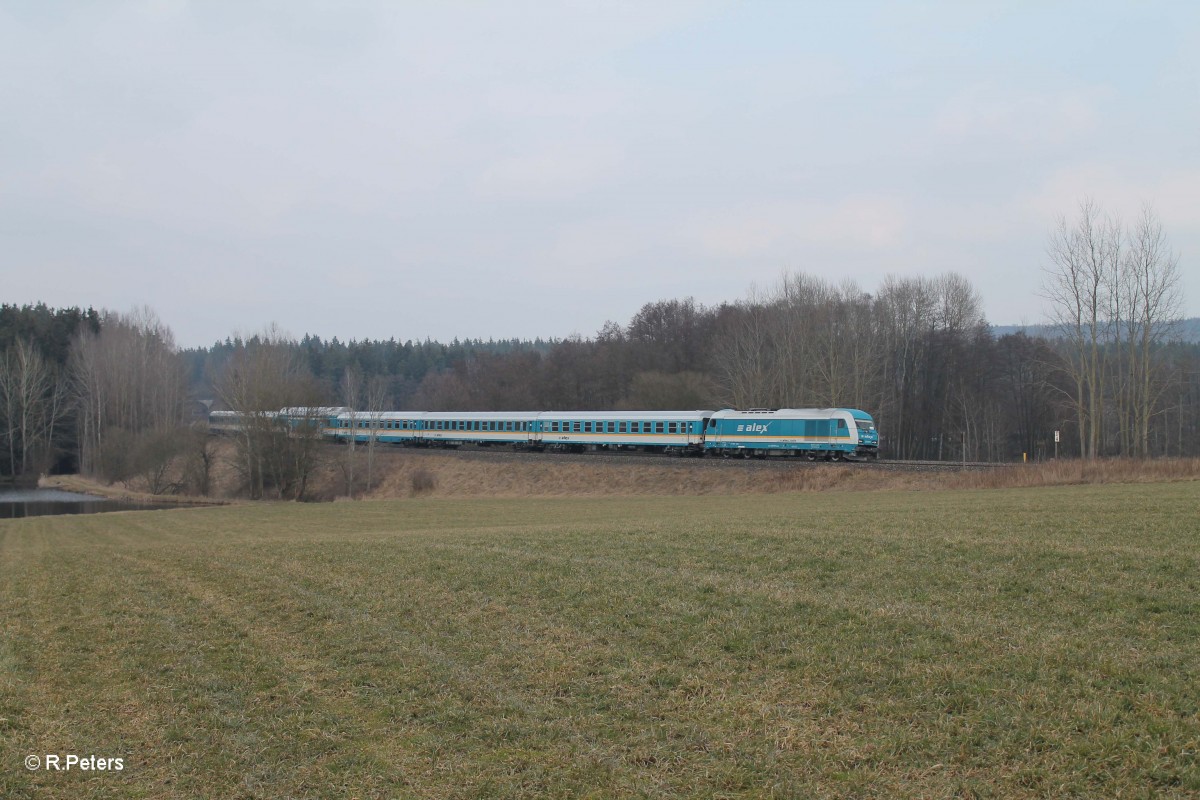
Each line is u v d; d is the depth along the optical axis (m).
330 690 11.84
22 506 68.38
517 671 12.06
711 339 114.38
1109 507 25.77
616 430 67.50
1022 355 97.06
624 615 14.44
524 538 24.48
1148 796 7.61
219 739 10.38
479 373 137.62
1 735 10.76
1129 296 61.97
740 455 61.22
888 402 89.25
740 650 12.20
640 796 8.37
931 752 8.77
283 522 45.41
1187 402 94.81
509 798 8.54
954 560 16.92
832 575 16.34
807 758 8.85
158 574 21.88
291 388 73.00
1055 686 10.03
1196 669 10.24
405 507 52.22
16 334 106.06
